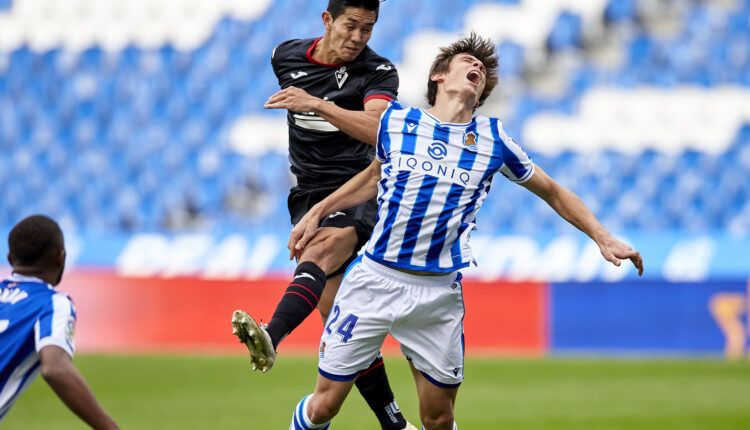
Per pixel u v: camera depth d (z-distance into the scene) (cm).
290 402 3017
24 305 1278
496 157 1630
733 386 3291
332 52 1847
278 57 1912
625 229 5256
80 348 4347
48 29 6288
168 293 4375
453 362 1659
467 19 5944
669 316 4053
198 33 6131
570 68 5756
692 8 5916
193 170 5678
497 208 5184
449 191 1600
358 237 1847
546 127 5578
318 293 1728
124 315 4391
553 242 4250
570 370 3634
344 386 1670
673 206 5300
